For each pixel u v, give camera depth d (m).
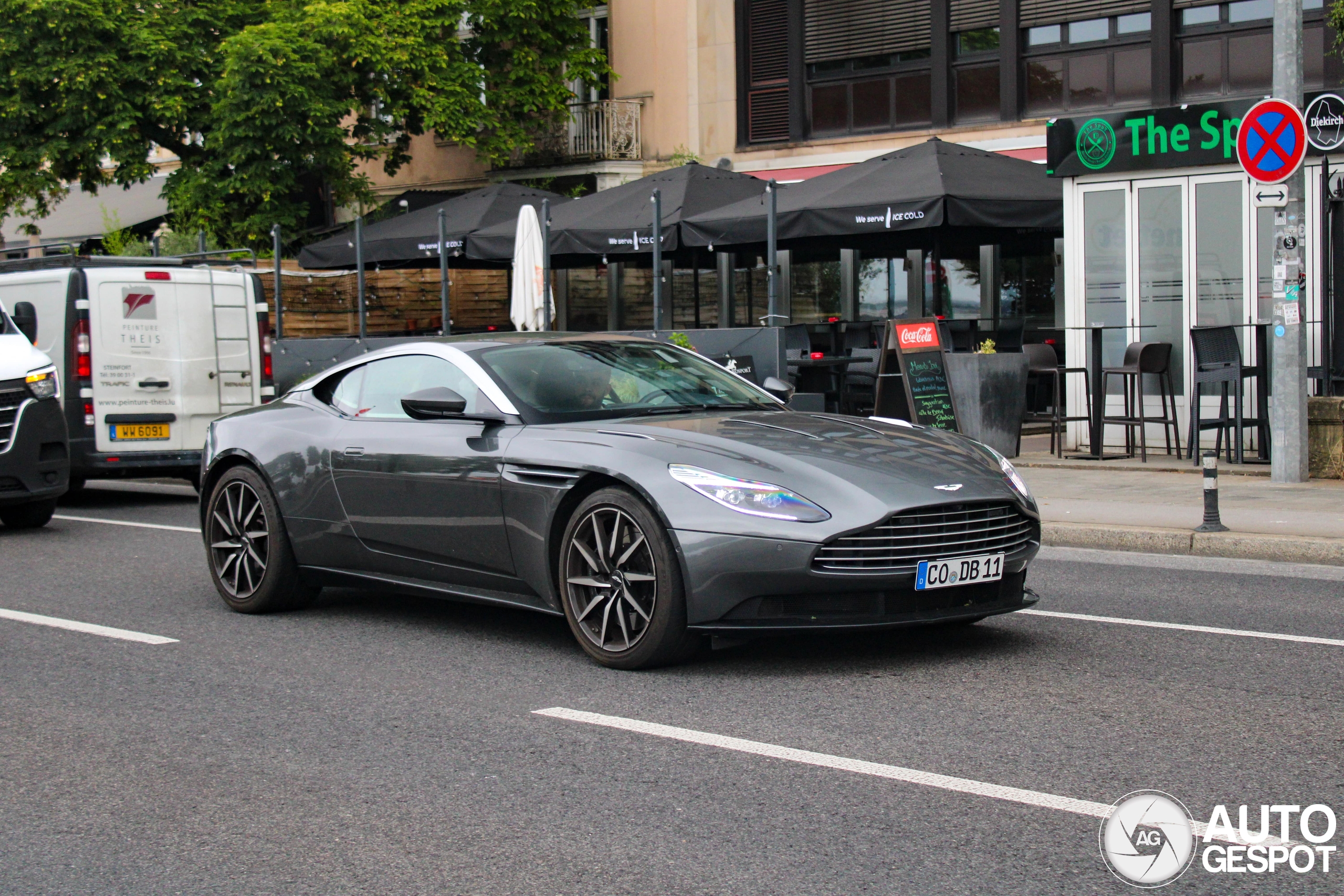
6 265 13.95
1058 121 14.02
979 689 5.60
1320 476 11.84
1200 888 3.57
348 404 7.46
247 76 23.17
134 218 27.91
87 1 23.30
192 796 4.51
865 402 16.62
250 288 14.35
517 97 25.75
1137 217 13.83
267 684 6.00
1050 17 20.72
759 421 6.51
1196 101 19.59
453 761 4.80
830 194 15.90
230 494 7.78
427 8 24.88
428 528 6.77
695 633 5.79
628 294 25.56
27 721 5.46
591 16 26.86
